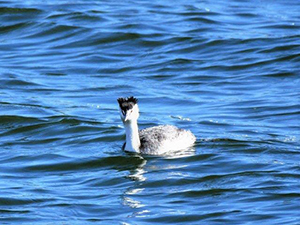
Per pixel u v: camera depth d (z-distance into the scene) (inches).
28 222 639.1
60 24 1294.3
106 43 1229.7
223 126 893.2
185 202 676.7
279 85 1048.2
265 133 863.7
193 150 814.5
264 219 630.5
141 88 1046.4
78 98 1010.7
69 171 771.4
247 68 1118.4
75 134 882.1
